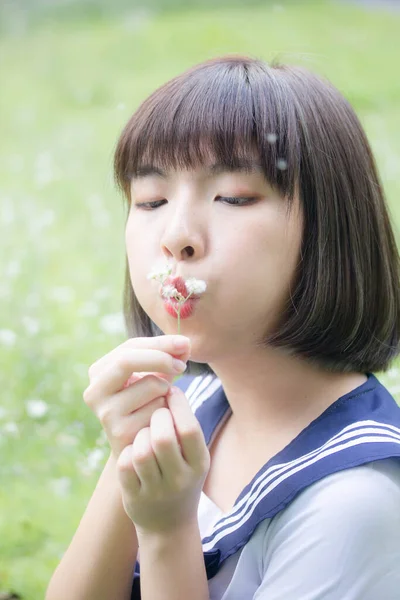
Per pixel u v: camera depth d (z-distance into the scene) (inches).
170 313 54.1
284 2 558.9
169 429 50.4
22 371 149.7
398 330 63.5
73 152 345.4
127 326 70.9
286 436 58.3
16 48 533.6
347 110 60.9
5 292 193.2
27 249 227.8
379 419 56.0
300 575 51.0
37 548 103.5
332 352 58.2
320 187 56.2
